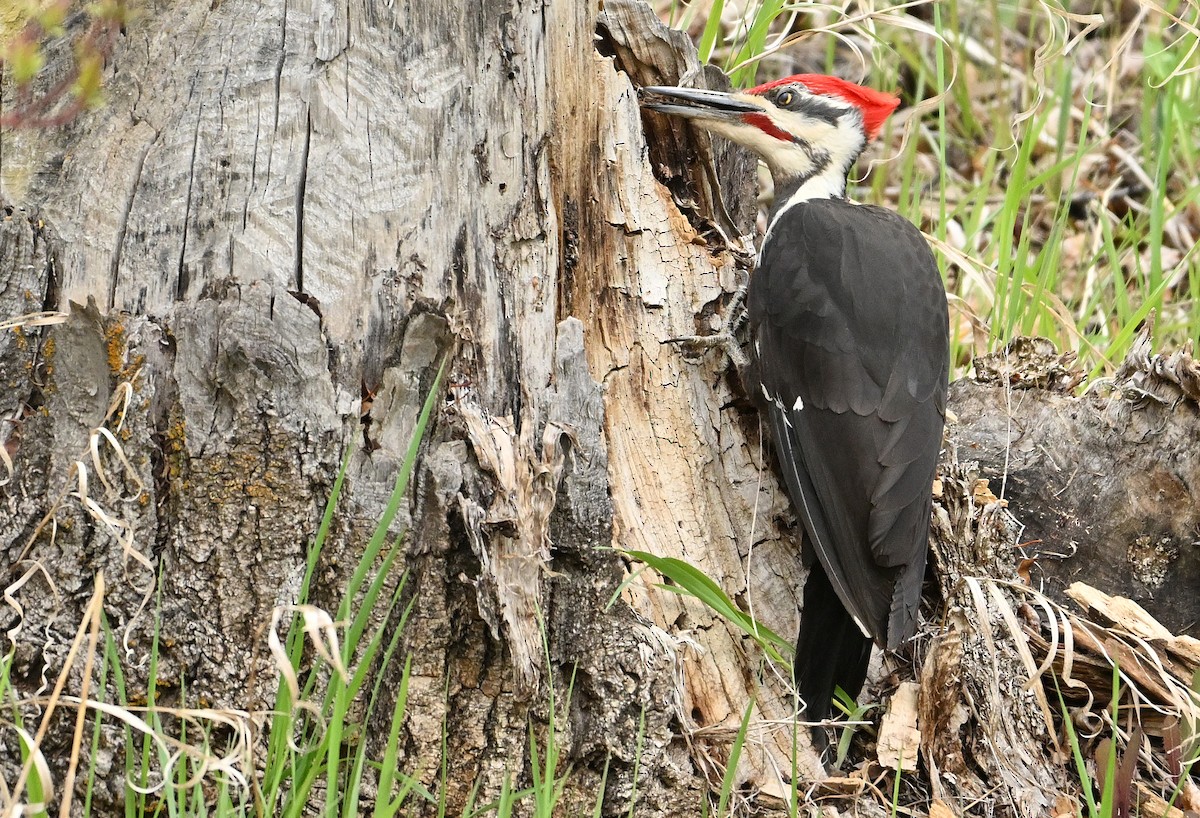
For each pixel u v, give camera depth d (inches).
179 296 245.3
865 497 294.7
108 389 243.6
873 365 306.2
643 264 294.2
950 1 537.3
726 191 357.1
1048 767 291.6
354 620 237.0
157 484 241.0
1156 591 331.9
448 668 246.5
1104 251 450.9
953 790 283.0
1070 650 286.5
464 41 260.1
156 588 241.0
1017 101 542.3
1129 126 529.7
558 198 282.2
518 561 245.1
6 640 240.2
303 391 240.4
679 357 299.3
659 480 293.4
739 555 301.9
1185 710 285.4
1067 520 331.6
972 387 341.1
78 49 238.5
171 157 248.5
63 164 250.5
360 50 253.3
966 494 302.2
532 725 250.4
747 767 278.1
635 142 292.5
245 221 246.4
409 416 249.9
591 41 284.8
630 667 258.7
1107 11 577.9
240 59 251.3
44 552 241.9
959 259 397.1
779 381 310.0
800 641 292.2
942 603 300.7
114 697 238.5
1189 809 288.7
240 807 219.0
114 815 235.6
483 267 259.8
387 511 225.3
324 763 236.5
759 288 320.8
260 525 240.7
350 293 248.8
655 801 260.5
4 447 243.8
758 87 360.8
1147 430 328.8
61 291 246.2
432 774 245.9
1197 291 422.6
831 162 361.4
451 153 257.6
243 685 240.8
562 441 256.2
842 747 283.4
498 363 260.1
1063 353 359.3
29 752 206.5
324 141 250.7
